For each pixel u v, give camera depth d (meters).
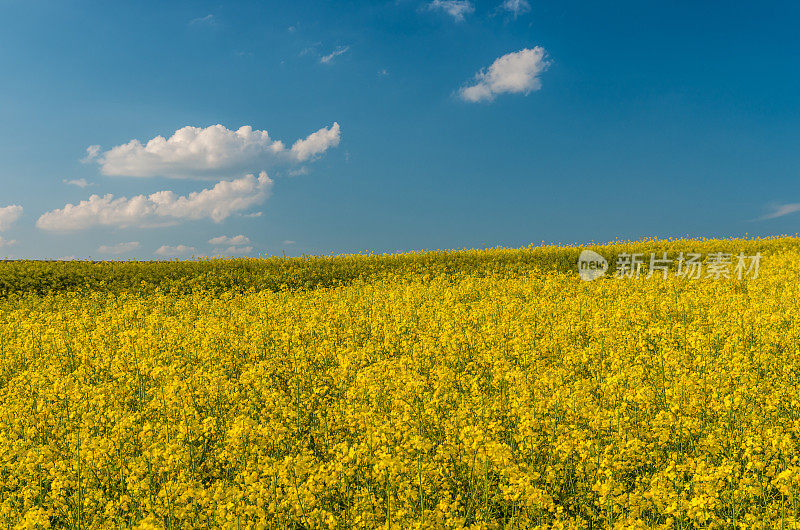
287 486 4.69
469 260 25.02
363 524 4.41
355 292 17.98
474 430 5.05
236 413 7.23
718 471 4.57
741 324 10.40
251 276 22.58
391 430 5.42
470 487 5.05
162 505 4.71
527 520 4.57
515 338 9.66
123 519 4.80
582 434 5.40
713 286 15.94
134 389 8.35
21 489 5.21
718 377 7.33
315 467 4.90
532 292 16.77
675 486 4.96
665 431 5.66
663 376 7.76
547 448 5.71
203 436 6.28
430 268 23.30
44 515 4.38
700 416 6.40
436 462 5.28
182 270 23.59
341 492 4.96
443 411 6.69
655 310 12.91
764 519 4.37
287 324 11.98
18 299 19.19
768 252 24.11
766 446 5.48
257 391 7.89
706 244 26.81
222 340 11.20
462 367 9.31
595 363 8.64
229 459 5.65
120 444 5.94
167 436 5.86
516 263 23.73
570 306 13.42
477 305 14.39
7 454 5.61
